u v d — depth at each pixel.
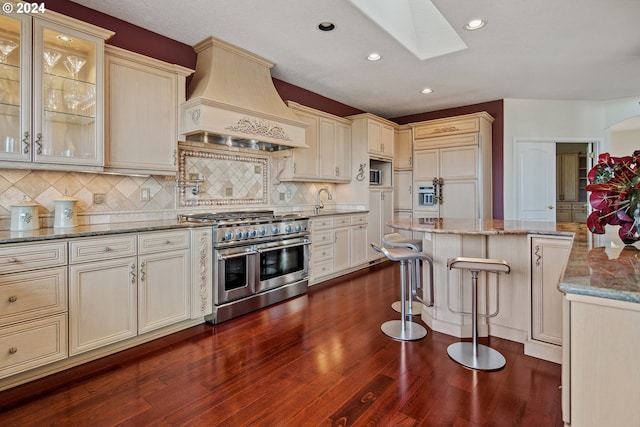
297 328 2.83
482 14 2.69
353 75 4.05
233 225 3.04
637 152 1.42
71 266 2.13
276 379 2.06
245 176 3.96
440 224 2.86
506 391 1.92
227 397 1.88
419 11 3.30
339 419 1.69
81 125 2.48
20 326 1.94
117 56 2.60
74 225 2.49
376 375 2.10
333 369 2.17
